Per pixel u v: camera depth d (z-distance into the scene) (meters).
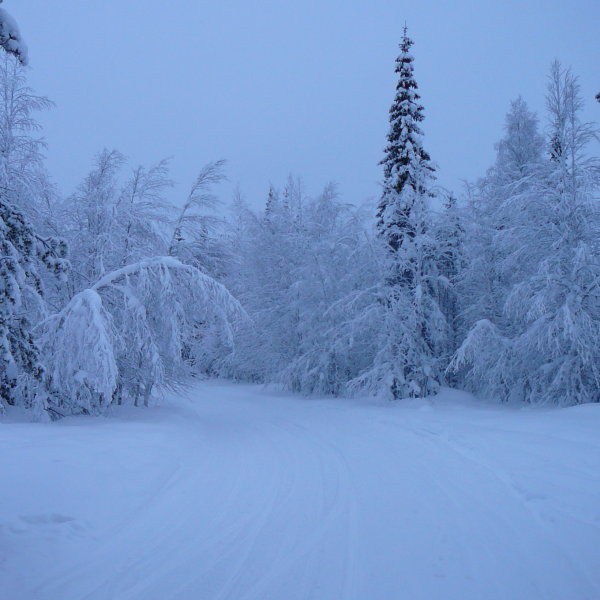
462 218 22.17
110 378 12.08
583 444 9.16
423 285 21.64
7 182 13.79
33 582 4.19
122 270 14.35
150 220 16.64
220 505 6.42
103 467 7.67
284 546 4.98
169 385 16.75
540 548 4.73
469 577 4.18
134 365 15.49
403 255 21.45
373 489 7.11
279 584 4.15
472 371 20.06
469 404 19.36
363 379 21.20
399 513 5.95
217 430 14.22
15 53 6.78
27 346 11.62
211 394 28.92
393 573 4.30
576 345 16.20
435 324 21.09
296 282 26.39
